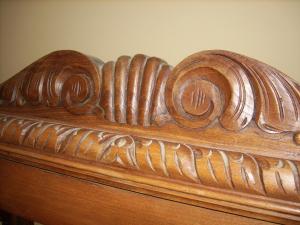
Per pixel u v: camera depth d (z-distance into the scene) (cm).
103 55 94
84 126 43
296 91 31
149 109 38
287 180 29
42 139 43
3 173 50
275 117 31
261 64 32
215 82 34
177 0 84
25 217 48
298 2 71
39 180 46
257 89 32
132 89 39
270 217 31
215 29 79
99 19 95
